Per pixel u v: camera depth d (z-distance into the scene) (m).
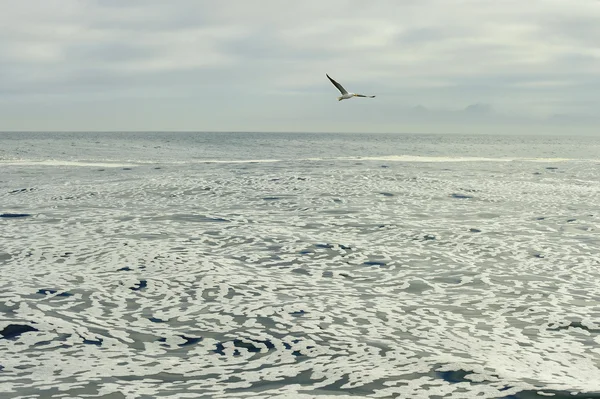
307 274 13.15
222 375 7.82
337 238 16.97
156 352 8.62
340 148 100.75
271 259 14.44
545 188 29.84
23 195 26.12
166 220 19.61
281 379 7.69
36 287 11.76
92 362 8.23
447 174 36.91
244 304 10.90
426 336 9.36
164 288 11.84
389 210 22.11
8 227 18.17
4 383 7.48
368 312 10.55
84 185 29.92
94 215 20.55
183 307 10.70
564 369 8.10
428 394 7.26
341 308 10.75
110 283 12.11
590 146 142.25
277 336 9.29
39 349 8.66
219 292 11.62
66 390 7.31
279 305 10.88
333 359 8.38
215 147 100.50
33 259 14.02
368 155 71.12
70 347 8.77
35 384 7.47
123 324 9.77
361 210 22.03
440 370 8.00
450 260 14.60
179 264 13.66
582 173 39.69
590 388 7.47
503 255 15.15
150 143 118.69
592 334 9.52
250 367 8.09
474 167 44.78
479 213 21.62
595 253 15.36
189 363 8.22
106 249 15.06
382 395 7.22
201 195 25.92
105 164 49.28
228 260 14.20
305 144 125.69
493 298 11.47
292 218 20.20
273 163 48.03
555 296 11.60
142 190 27.50
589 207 23.38
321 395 7.21
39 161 53.44
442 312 10.59
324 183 30.31
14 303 10.73
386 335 9.38
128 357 8.41
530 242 16.67
